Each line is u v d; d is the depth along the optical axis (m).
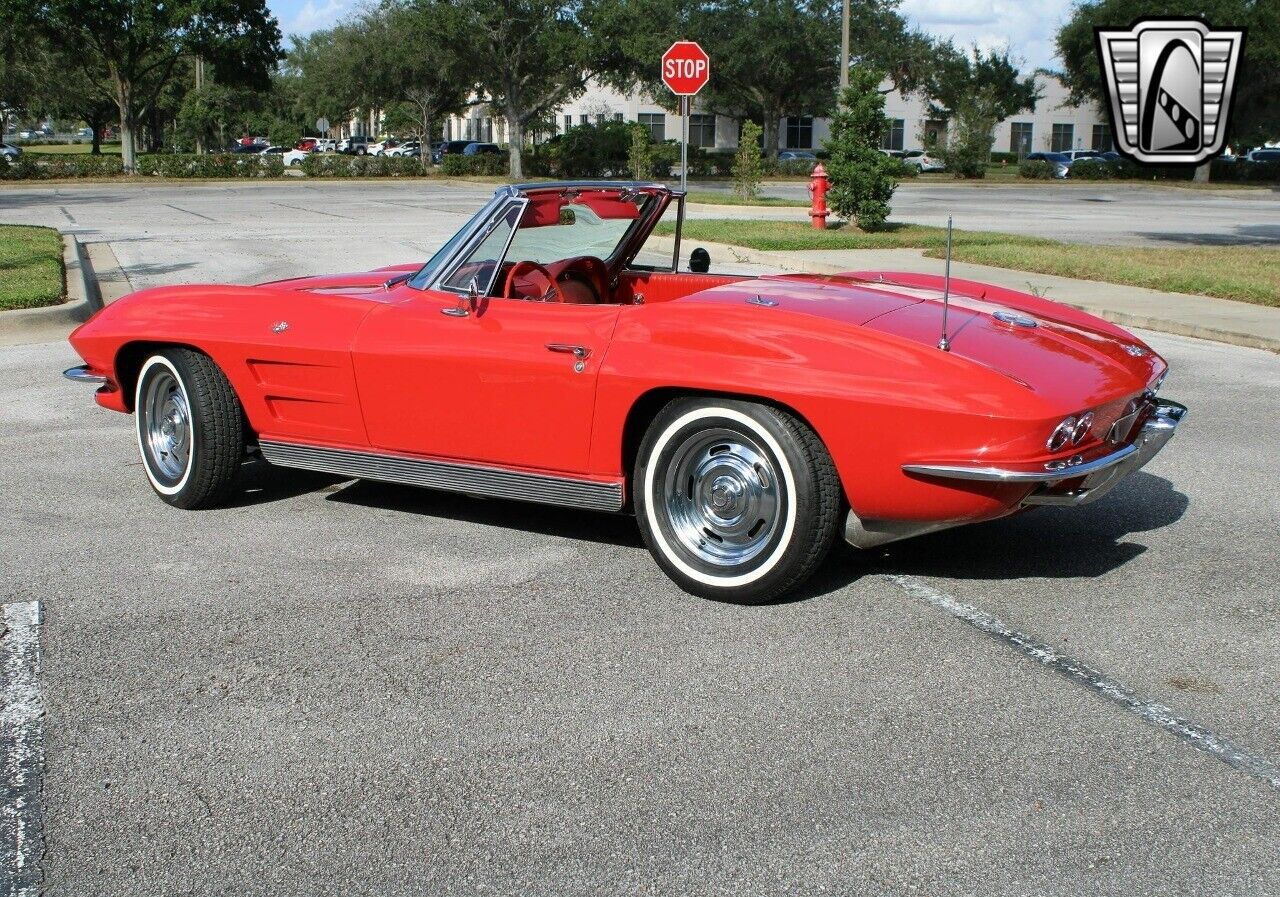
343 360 4.76
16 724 3.34
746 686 3.53
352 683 3.58
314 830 2.81
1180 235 20.50
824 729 3.26
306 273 14.14
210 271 14.32
